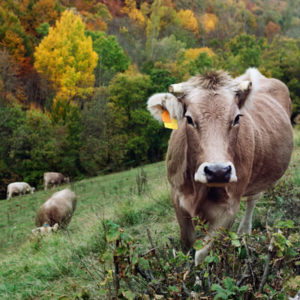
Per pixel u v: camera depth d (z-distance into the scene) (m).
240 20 102.38
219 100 3.05
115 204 7.79
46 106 47.00
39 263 5.28
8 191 24.06
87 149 36.97
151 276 2.91
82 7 87.06
